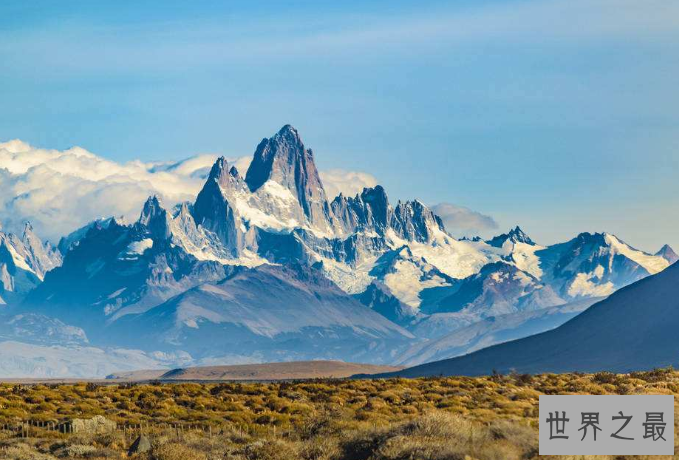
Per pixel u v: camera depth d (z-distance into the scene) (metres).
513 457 102.94
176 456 133.00
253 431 159.75
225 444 142.62
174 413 196.00
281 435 152.50
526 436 107.56
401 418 157.00
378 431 123.00
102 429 169.62
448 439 110.38
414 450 108.56
